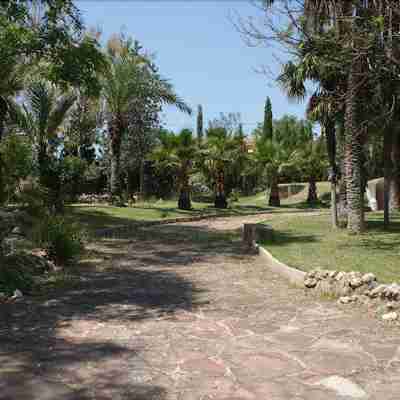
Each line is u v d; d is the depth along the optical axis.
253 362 4.62
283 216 26.81
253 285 8.61
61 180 18.27
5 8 10.75
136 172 39.78
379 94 12.23
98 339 5.37
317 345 5.11
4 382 4.14
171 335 5.53
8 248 10.11
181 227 20.84
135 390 3.99
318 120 16.72
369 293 6.76
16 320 6.15
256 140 39.66
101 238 15.83
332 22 9.83
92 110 27.25
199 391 3.96
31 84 17.62
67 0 11.17
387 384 4.08
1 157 15.52
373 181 30.31
